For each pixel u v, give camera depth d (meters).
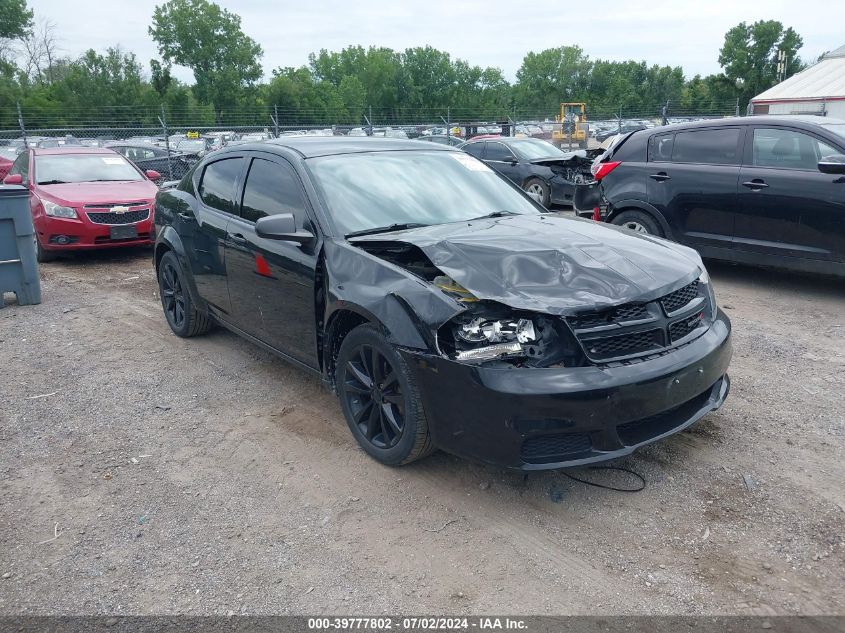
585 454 3.05
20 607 2.75
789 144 6.56
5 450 4.06
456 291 3.25
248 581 2.85
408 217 4.11
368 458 3.78
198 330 5.83
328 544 3.07
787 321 5.95
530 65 111.06
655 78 106.69
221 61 82.25
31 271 7.24
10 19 69.88
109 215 9.43
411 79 104.81
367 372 3.62
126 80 67.12
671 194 7.33
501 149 14.72
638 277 3.26
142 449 4.01
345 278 3.62
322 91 86.31
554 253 3.42
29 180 10.16
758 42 80.38
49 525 3.30
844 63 27.20
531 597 2.70
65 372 5.28
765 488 3.37
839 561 2.84
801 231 6.44
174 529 3.23
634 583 2.75
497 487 3.45
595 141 29.73
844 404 4.25
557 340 3.02
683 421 3.35
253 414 4.41
